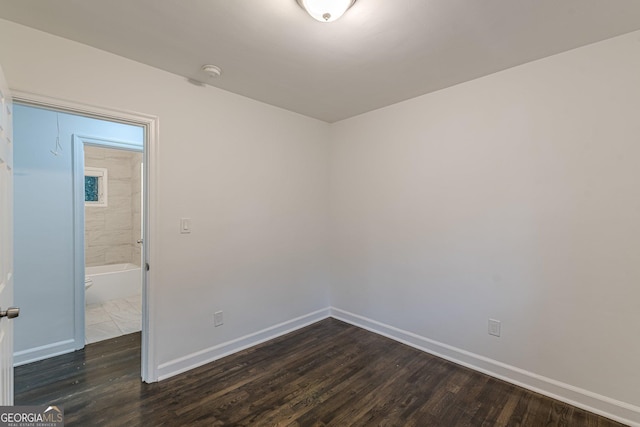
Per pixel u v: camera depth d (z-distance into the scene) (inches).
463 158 96.3
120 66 79.7
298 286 128.0
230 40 72.1
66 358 99.9
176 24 65.8
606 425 70.2
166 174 88.5
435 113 103.0
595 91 73.4
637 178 68.9
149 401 77.7
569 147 77.2
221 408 75.4
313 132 132.3
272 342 114.0
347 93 104.6
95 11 61.4
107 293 162.9
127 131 117.4
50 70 69.9
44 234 99.5
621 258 71.0
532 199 83.2
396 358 101.5
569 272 77.8
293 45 74.1
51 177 100.5
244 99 107.2
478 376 90.6
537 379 82.7
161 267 87.9
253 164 110.3
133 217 204.2
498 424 70.6
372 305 124.3
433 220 104.1
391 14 61.8
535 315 83.1
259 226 112.8
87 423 69.6
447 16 62.6
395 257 115.7
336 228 137.9
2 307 54.9
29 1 58.1
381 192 119.8
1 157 54.8
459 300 98.0
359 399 79.7
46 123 99.7
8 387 60.1
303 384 86.2
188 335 94.0
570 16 62.7
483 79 91.6
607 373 73.0
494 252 90.3
